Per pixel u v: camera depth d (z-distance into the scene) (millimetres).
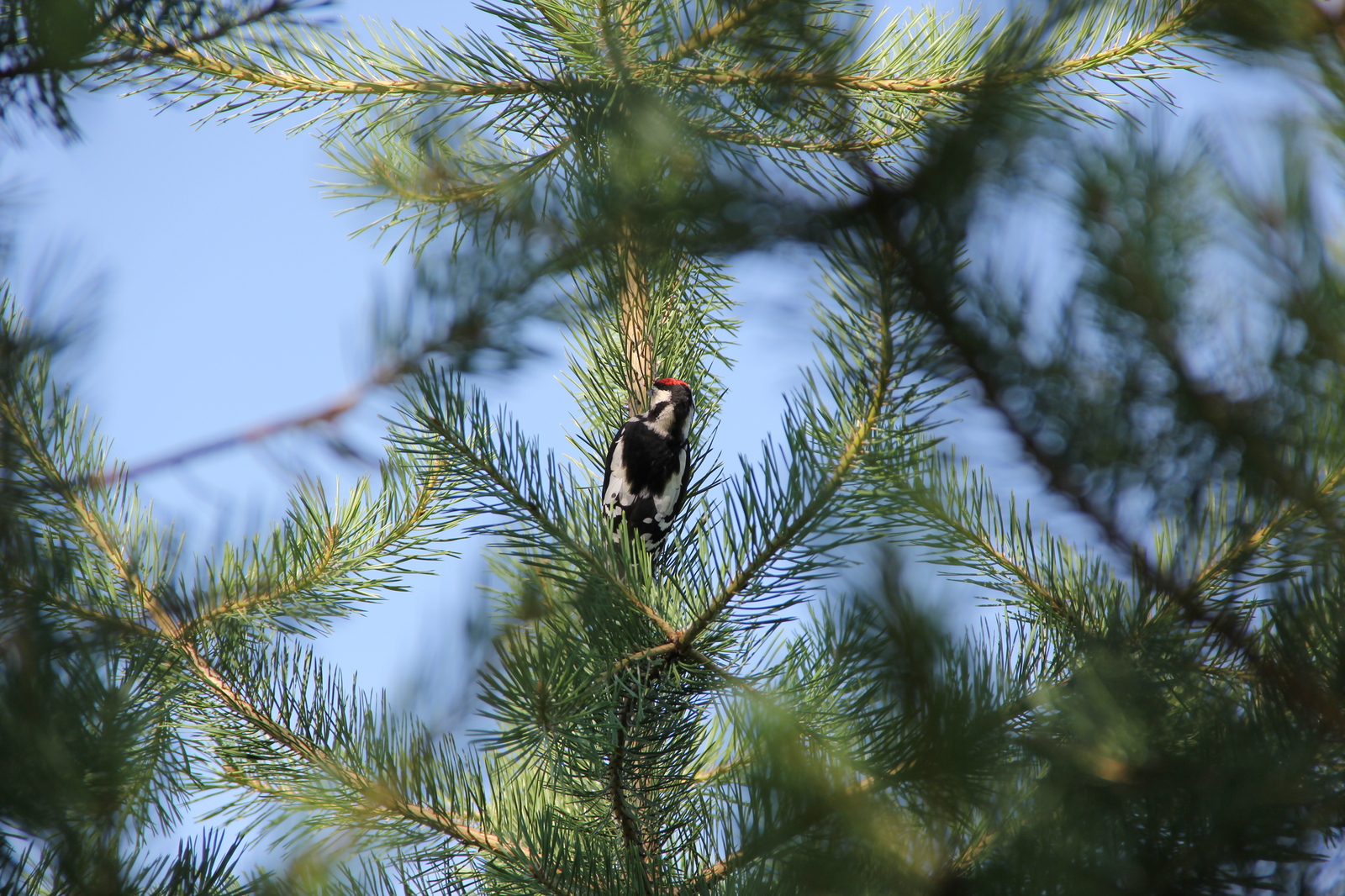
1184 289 5066
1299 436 5270
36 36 7672
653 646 11289
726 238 5961
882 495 9516
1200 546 6023
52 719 6480
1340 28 5309
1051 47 7570
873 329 8078
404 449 10570
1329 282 4883
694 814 11641
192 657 10477
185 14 8969
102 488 9391
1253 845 6234
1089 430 5379
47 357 7047
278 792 11203
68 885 6668
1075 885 6348
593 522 11148
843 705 9031
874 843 6953
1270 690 6395
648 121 7273
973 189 5258
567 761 11773
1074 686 7242
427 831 11227
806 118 11594
